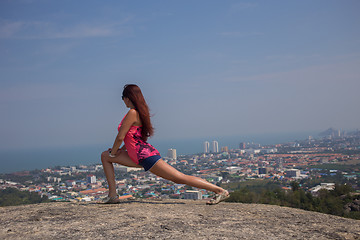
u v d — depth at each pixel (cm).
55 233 201
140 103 311
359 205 1611
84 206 294
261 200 2239
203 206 293
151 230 207
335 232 204
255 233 201
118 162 320
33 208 281
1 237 193
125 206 293
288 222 230
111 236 194
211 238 190
